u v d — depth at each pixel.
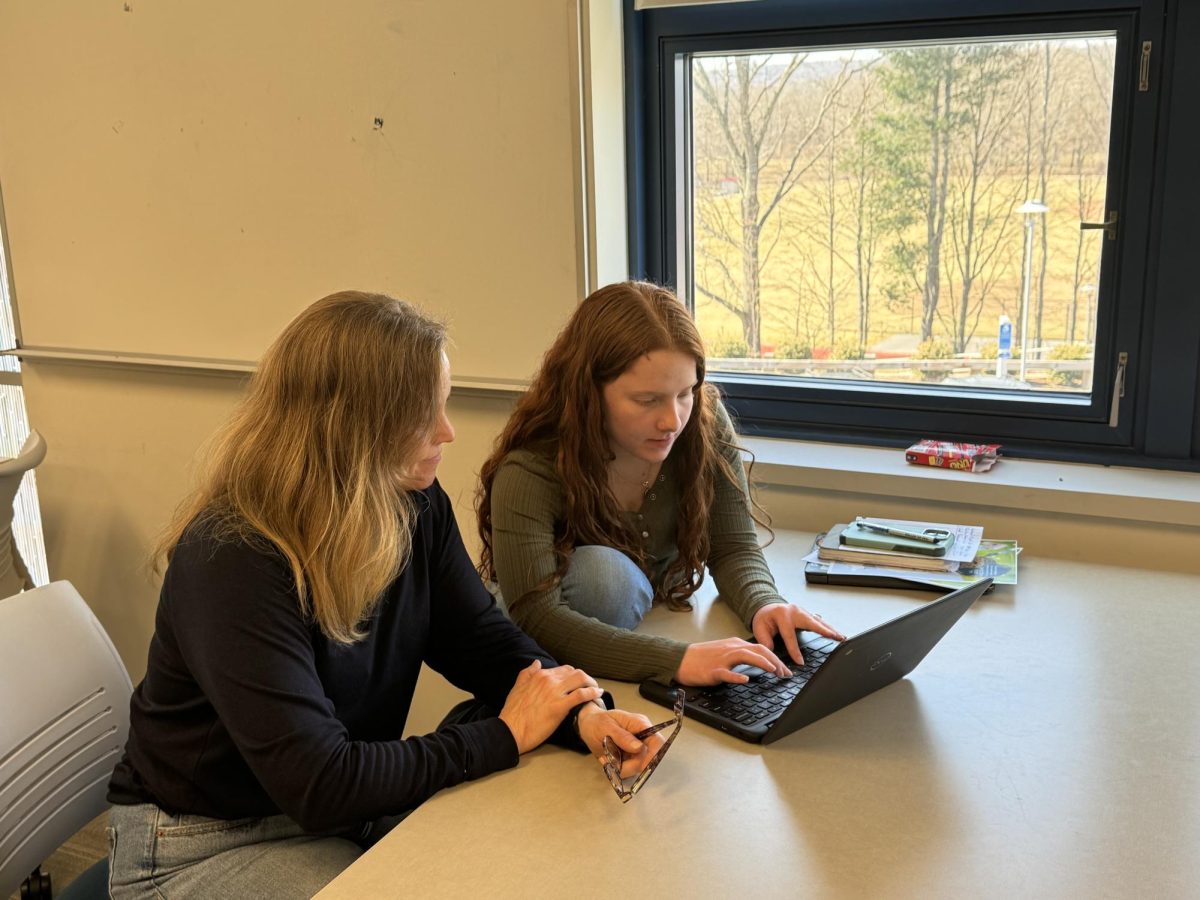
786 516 2.12
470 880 1.00
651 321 1.52
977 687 1.37
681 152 2.25
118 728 1.52
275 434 1.21
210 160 2.42
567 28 2.02
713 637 1.57
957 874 1.00
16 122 2.62
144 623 2.81
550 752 1.25
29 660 1.43
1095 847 1.04
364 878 1.01
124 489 2.74
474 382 2.24
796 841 1.05
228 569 1.17
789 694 1.35
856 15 2.04
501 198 2.15
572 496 1.59
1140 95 1.90
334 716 1.22
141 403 2.66
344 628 1.22
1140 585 1.71
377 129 2.24
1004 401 2.11
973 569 1.74
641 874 1.01
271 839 1.27
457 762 1.17
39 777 1.41
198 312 2.54
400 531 1.26
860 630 1.56
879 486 2.01
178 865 1.25
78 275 2.66
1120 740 1.23
